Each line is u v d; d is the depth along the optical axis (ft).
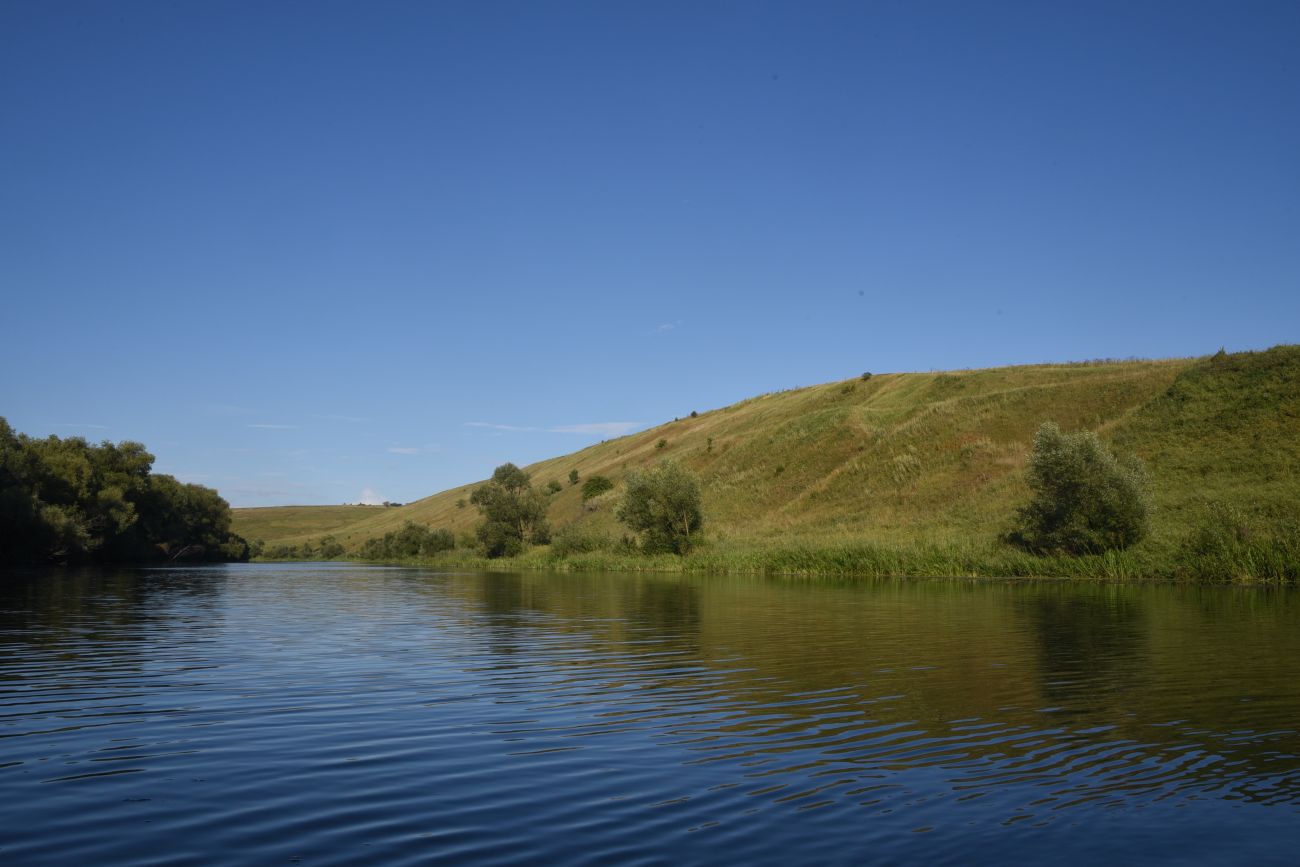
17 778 28.19
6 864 21.18
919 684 43.78
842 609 85.97
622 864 21.17
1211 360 204.03
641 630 69.77
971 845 22.40
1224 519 138.72
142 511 303.89
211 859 21.52
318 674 48.39
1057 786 27.12
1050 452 148.25
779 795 26.30
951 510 198.29
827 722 35.65
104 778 28.19
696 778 27.96
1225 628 66.49
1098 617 75.31
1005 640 60.39
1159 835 23.12
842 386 371.15
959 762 29.68
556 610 90.79
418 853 21.86
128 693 42.70
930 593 107.55
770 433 307.17
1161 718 35.91
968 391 300.61
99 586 143.84
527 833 23.22
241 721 36.35
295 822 24.08
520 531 300.61
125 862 21.36
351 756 30.71
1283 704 38.52
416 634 68.95
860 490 233.55
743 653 55.47
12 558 222.69
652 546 215.31
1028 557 141.49
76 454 277.85
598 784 27.43
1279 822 24.07
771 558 170.50
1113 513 141.69
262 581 169.89
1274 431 167.22
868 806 25.29
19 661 53.93
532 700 40.52
